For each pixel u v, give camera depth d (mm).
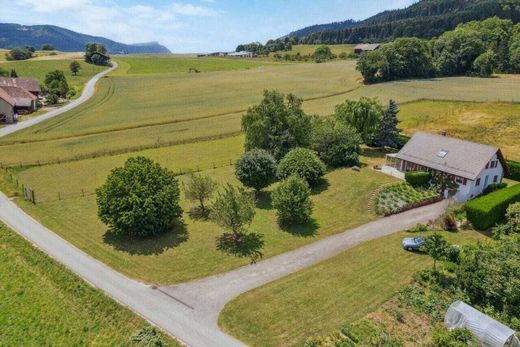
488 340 26062
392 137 69562
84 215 46000
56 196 51312
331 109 97562
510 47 142625
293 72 168000
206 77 162625
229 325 28297
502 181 55844
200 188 46219
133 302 30688
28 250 37688
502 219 44062
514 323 28297
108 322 28812
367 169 58844
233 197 39688
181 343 26484
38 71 168000
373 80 133750
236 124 88562
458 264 34938
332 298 31234
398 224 44500
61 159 65188
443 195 50906
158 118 95562
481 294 30734
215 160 66562
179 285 33094
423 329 28078
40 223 43656
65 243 39500
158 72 187125
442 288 32375
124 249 38781
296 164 52594
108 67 198750
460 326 27672
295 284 33094
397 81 132875
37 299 31219
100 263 36156
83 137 80438
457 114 85562
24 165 61938
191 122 91938
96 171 61000
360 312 29594
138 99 121375
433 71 139375
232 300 31031
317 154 62156
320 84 135625
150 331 26797
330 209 48406
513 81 122875
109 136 81125
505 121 77688
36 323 28703
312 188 54094
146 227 40094
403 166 57344
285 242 40750
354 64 185000
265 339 26938
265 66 198500
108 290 32094
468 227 43125
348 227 44000
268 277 34344
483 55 133750
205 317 29125
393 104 69625
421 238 38781
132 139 78500
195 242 40438
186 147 73875
